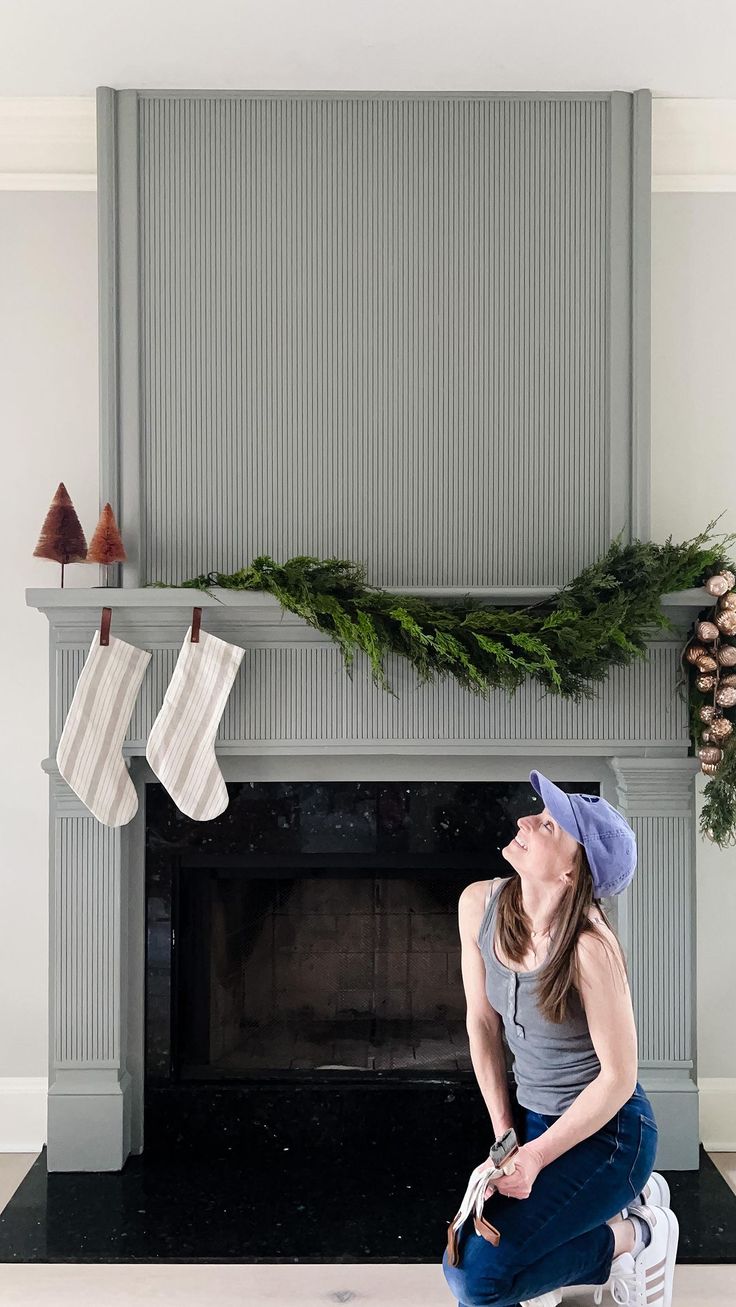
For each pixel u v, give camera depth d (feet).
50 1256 7.25
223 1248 7.35
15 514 9.18
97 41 7.84
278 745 8.51
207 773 8.30
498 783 9.12
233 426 8.66
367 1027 9.32
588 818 6.05
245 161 8.62
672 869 8.62
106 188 8.54
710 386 9.21
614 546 8.24
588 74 8.38
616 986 5.89
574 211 8.65
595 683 8.50
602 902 9.11
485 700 8.50
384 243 8.66
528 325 8.67
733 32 7.76
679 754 8.60
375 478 8.68
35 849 9.24
